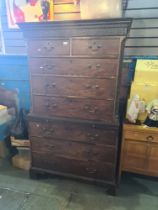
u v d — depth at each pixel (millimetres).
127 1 1941
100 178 1884
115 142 1728
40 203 1758
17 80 2545
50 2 2107
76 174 1962
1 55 2482
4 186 1973
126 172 2199
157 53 2041
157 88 1889
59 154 1953
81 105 1737
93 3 1579
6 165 2336
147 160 1873
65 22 1504
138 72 1935
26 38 1692
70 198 1820
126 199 1815
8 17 2346
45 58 1703
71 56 1622
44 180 2072
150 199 1817
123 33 1448
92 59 1576
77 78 1667
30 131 1974
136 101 1875
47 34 1617
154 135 1768
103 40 1505
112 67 1550
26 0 2199
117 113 1722
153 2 1903
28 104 2598
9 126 2398
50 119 1846
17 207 1710
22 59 2422
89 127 1750
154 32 1986
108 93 1628
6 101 2656
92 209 1698
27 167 2223
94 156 1835
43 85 1793
